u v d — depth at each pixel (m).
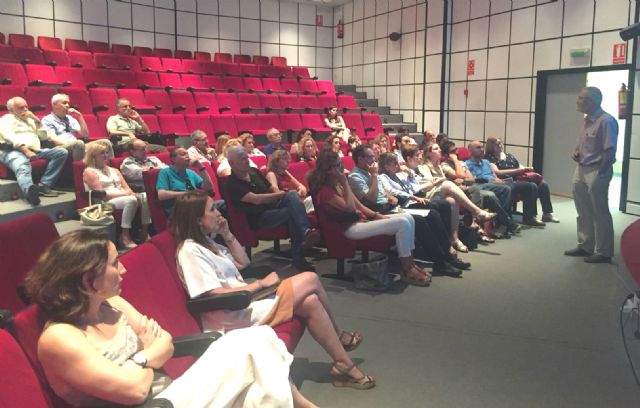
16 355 1.12
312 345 2.63
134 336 1.48
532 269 3.86
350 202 3.47
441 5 8.45
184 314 1.93
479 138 8.12
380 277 3.39
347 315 3.00
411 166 4.74
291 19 10.77
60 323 1.27
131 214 4.07
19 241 1.79
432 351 2.55
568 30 6.65
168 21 9.39
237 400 1.56
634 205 5.87
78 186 4.12
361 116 8.37
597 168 3.94
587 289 3.42
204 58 9.52
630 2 5.95
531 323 2.88
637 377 2.18
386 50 9.80
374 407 2.06
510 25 7.42
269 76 9.50
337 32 11.02
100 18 8.65
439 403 2.08
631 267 1.62
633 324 2.15
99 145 4.09
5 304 1.66
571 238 4.80
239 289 2.02
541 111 7.13
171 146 5.82
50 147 4.83
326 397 2.14
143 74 7.53
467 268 3.86
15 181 4.41
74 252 1.29
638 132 5.76
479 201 4.77
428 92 8.91
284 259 4.07
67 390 1.24
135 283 1.71
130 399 1.28
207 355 1.55
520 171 5.48
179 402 1.44
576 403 2.07
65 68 6.80
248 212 3.63
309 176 3.52
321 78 11.28
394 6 9.51
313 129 7.34
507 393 2.15
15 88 5.46
